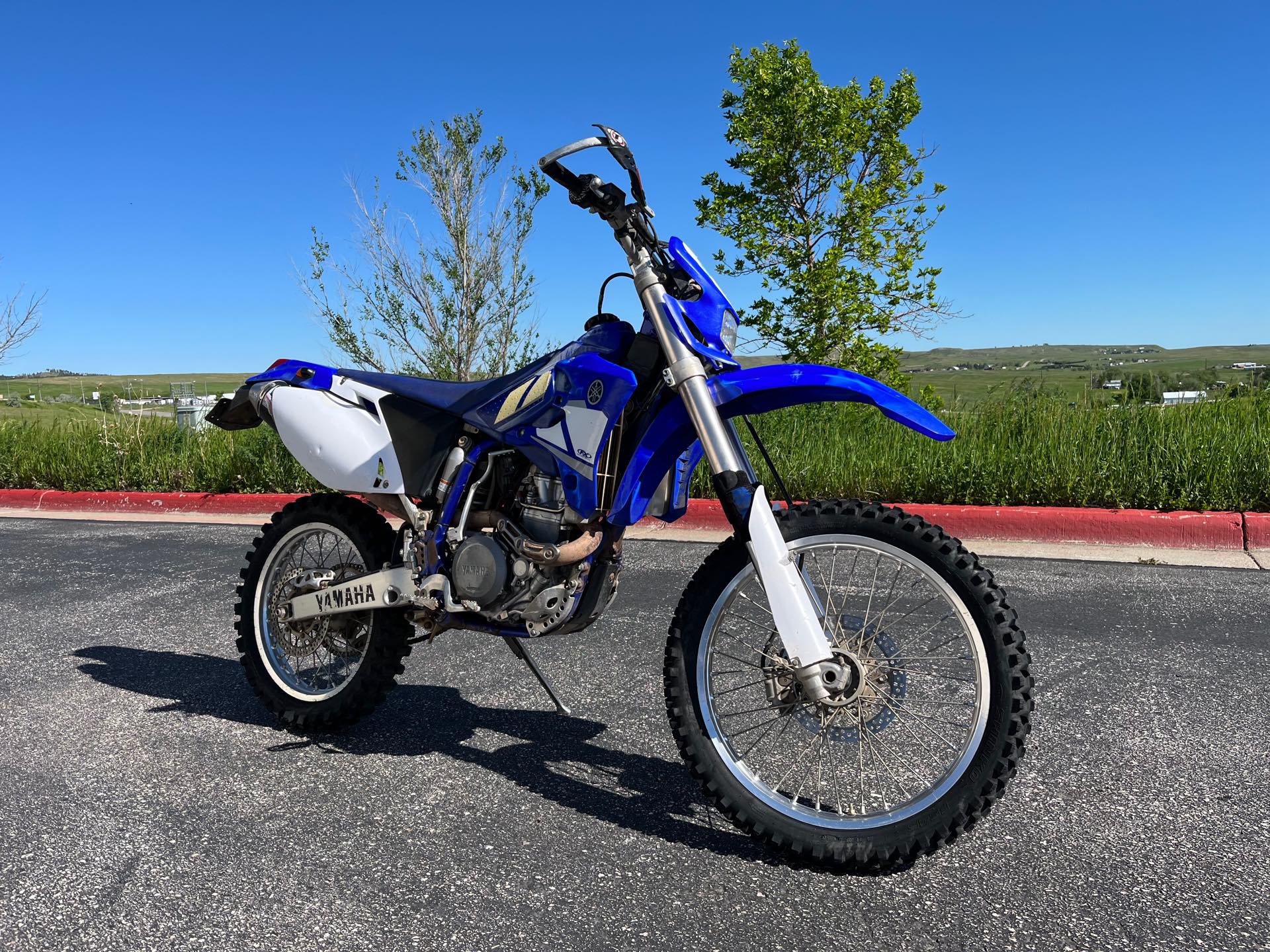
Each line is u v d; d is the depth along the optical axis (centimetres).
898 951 193
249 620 325
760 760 281
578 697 349
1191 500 627
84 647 421
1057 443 691
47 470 962
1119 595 477
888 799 254
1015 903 210
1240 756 286
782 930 201
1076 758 287
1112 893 213
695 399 235
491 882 221
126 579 563
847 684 225
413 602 286
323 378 316
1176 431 681
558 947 195
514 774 282
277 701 318
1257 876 220
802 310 1029
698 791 271
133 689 363
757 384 233
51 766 289
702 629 242
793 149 1057
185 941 197
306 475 862
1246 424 689
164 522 796
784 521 239
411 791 271
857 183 1069
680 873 225
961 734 296
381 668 302
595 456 253
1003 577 519
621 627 440
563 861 231
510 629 274
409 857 232
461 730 318
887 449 732
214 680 374
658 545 635
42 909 209
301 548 342
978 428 759
